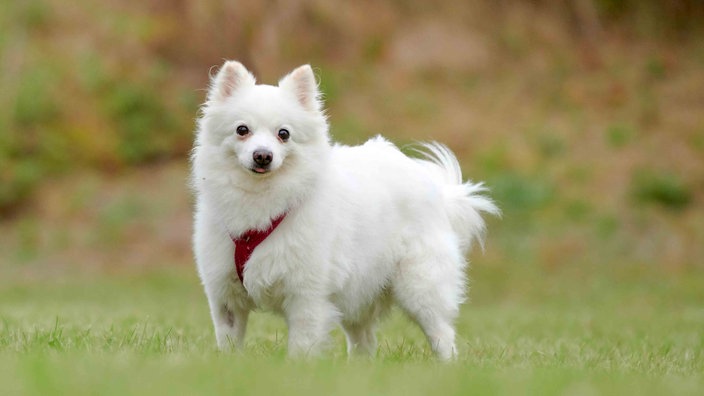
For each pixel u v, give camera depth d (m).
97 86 22.64
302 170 6.43
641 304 16.75
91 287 17.73
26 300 15.90
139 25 23.64
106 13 23.78
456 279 7.32
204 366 5.22
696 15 24.98
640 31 24.92
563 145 22.02
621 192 20.67
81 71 22.75
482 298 17.64
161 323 9.34
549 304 16.84
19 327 8.23
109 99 22.53
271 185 6.35
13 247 19.73
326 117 7.24
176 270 19.02
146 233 20.09
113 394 4.33
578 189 20.75
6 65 22.64
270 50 23.52
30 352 6.08
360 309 7.14
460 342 8.52
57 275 18.81
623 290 17.78
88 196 20.92
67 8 23.75
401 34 24.45
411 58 24.16
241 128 6.36
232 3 23.70
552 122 22.77
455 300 7.28
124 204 20.70
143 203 20.77
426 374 5.29
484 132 22.52
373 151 7.29
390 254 7.09
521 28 24.78
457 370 5.61
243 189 6.36
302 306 6.49
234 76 6.57
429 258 7.16
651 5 25.02
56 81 22.55
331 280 6.61
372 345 7.57
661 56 24.41
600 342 9.00
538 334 9.95
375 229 6.93
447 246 7.28
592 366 6.84
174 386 4.55
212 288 6.59
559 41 24.73
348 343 7.59
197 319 10.37
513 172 21.28
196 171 6.61
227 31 23.61
